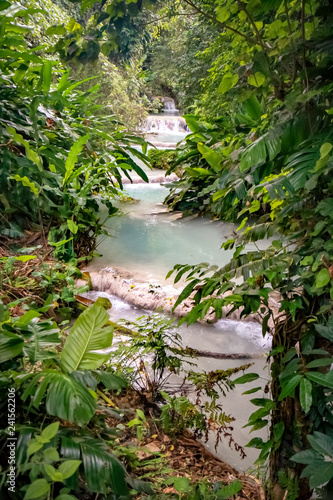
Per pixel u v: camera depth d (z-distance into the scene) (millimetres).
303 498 1625
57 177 4203
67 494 1107
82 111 5922
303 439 1560
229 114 6629
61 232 3957
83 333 1477
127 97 11852
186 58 10609
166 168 9414
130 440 1925
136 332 2912
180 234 5477
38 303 2953
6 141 4012
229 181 1685
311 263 1448
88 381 1371
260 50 1549
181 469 1796
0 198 3752
